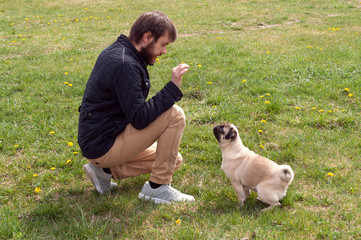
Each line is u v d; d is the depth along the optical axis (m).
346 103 5.36
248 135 4.58
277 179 3.02
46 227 2.95
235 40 9.57
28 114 5.27
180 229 2.86
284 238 2.71
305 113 5.10
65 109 5.45
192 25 12.30
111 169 3.27
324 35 9.73
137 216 3.08
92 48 9.59
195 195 3.46
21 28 11.95
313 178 3.64
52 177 3.76
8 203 3.32
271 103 5.29
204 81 6.40
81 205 3.23
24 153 4.24
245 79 6.32
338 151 4.13
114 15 14.11
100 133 2.98
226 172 3.23
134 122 2.91
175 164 3.24
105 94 2.92
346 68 6.73
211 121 5.02
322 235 2.76
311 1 15.43
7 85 6.43
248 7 14.90
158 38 2.91
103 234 2.85
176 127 3.09
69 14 14.30
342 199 3.26
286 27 11.34
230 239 2.74
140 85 2.90
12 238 2.82
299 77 6.35
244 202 3.25
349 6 14.23
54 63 8.02
